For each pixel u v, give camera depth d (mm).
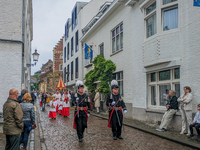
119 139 7031
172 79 8867
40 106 24000
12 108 4391
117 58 14680
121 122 7086
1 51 8375
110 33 16062
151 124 9680
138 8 11461
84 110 6988
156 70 9711
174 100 8062
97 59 16578
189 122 7277
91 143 6539
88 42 22000
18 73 8477
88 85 17812
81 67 24203
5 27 8508
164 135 7250
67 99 13641
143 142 6594
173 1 8625
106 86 14719
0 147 5867
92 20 20672
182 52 8164
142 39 10914
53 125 10219
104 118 12508
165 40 8719
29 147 6031
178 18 8391
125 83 13281
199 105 6617
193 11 7691
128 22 12953
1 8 8539
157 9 9125
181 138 6793
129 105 12555
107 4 19156
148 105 10516
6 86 8320
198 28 7453
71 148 6008
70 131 8578
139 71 11297
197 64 7461
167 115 8078
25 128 5500
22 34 9539
